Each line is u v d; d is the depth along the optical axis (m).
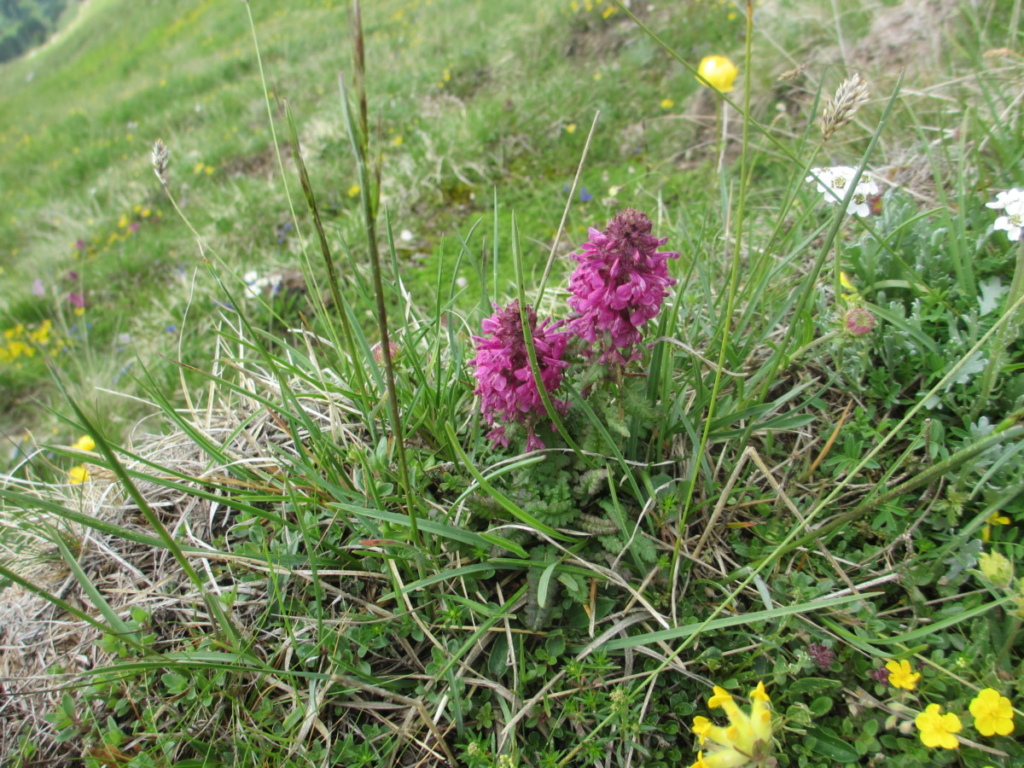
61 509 0.18
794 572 0.21
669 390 0.24
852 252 0.27
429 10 1.18
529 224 0.52
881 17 0.50
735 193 0.43
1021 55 0.37
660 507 0.22
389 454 0.24
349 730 0.21
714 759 0.17
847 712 0.20
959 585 0.21
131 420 0.49
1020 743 0.19
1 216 1.06
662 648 0.21
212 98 1.12
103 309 0.66
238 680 0.22
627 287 0.19
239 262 0.59
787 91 0.51
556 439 0.23
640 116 0.60
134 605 0.24
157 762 0.21
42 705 0.23
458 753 0.21
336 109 0.80
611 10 0.73
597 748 0.20
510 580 0.23
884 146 0.37
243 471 0.26
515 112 0.63
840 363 0.24
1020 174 0.28
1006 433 0.16
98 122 1.30
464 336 0.32
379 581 0.23
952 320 0.24
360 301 0.48
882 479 0.21
